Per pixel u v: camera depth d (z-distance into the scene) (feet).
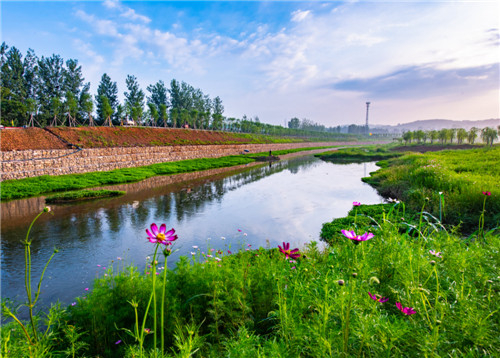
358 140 418.72
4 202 49.60
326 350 5.60
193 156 124.47
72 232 34.78
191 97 204.23
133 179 74.23
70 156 76.38
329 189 63.82
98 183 67.15
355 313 6.36
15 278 22.86
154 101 182.70
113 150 89.97
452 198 32.24
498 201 28.58
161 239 5.91
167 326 9.43
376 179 71.15
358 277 8.27
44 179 64.08
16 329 8.68
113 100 145.69
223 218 41.24
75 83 129.39
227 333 9.19
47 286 21.43
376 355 5.46
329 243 26.50
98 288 11.80
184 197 55.72
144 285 11.55
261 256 15.01
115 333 10.15
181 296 10.77
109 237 32.99
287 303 8.55
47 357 8.09
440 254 10.21
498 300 7.19
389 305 8.03
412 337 5.71
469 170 50.42
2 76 102.73
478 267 9.22
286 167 109.91
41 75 117.60
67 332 8.86
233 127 226.79
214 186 68.23
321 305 6.48
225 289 10.15
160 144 112.57
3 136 70.74
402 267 8.86
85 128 96.53
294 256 10.44
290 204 50.01
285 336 6.54
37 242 31.42
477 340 5.41
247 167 110.32
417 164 66.59
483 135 149.38
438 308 6.46
